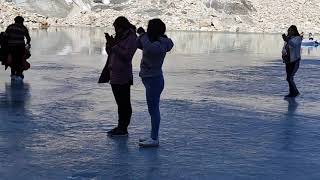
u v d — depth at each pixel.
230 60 27.62
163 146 8.52
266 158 7.91
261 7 100.88
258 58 29.69
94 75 18.39
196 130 9.80
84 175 6.87
